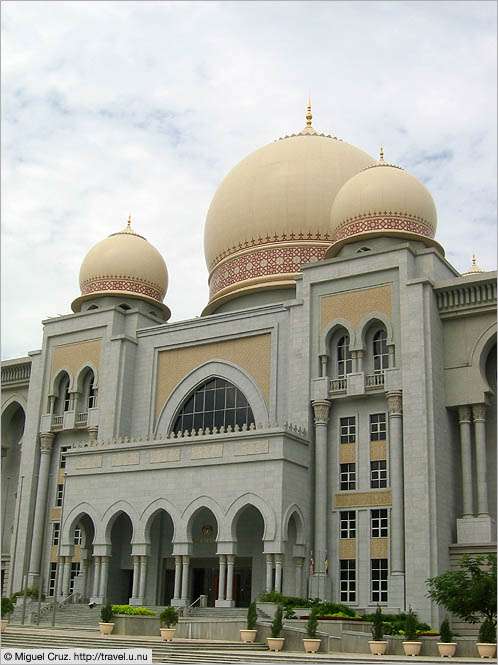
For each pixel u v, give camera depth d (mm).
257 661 31422
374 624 37062
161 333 60656
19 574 58531
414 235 54062
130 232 70250
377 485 48188
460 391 48375
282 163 64000
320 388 50750
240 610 44531
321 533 47969
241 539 50969
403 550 45594
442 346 49656
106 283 66938
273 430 47438
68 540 53438
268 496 46500
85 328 62938
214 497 48344
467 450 47500
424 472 45469
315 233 61750
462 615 38156
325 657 32031
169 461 50812
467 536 45781
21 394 68250
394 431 47438
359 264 51906
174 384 58969
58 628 44125
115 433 58375
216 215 66125
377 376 49594
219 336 57594
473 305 48812
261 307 56188
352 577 47250
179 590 48312
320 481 48938
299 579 47062
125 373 60031
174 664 30781
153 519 50938
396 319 49562
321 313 52594
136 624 41594
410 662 30656
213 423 56562
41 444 61844
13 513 67312
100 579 51375
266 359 55094
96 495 53125
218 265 65688
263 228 62781
